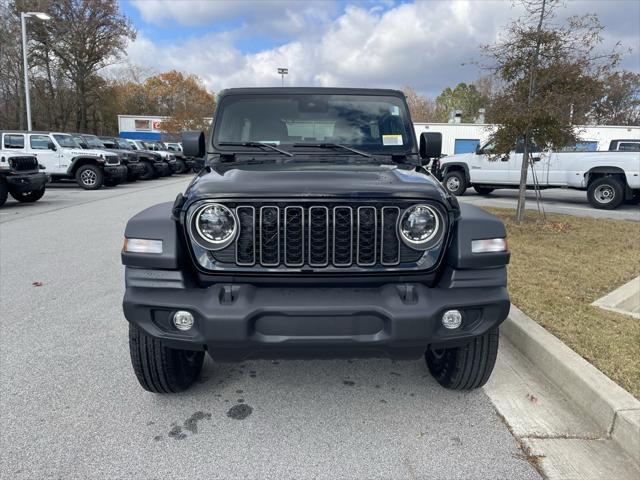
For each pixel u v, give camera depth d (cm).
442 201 254
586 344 349
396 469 241
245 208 248
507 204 1313
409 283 258
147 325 252
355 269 252
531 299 455
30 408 296
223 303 243
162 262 247
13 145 1741
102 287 552
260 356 254
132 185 2036
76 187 1894
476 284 253
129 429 275
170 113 4972
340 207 249
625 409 261
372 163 335
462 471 239
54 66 3984
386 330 244
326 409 298
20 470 239
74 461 246
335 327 243
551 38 808
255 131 359
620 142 1414
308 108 363
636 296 482
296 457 251
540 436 268
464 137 3691
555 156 1280
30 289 543
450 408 298
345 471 240
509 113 841
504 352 372
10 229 936
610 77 843
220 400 309
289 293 248
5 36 3500
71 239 838
